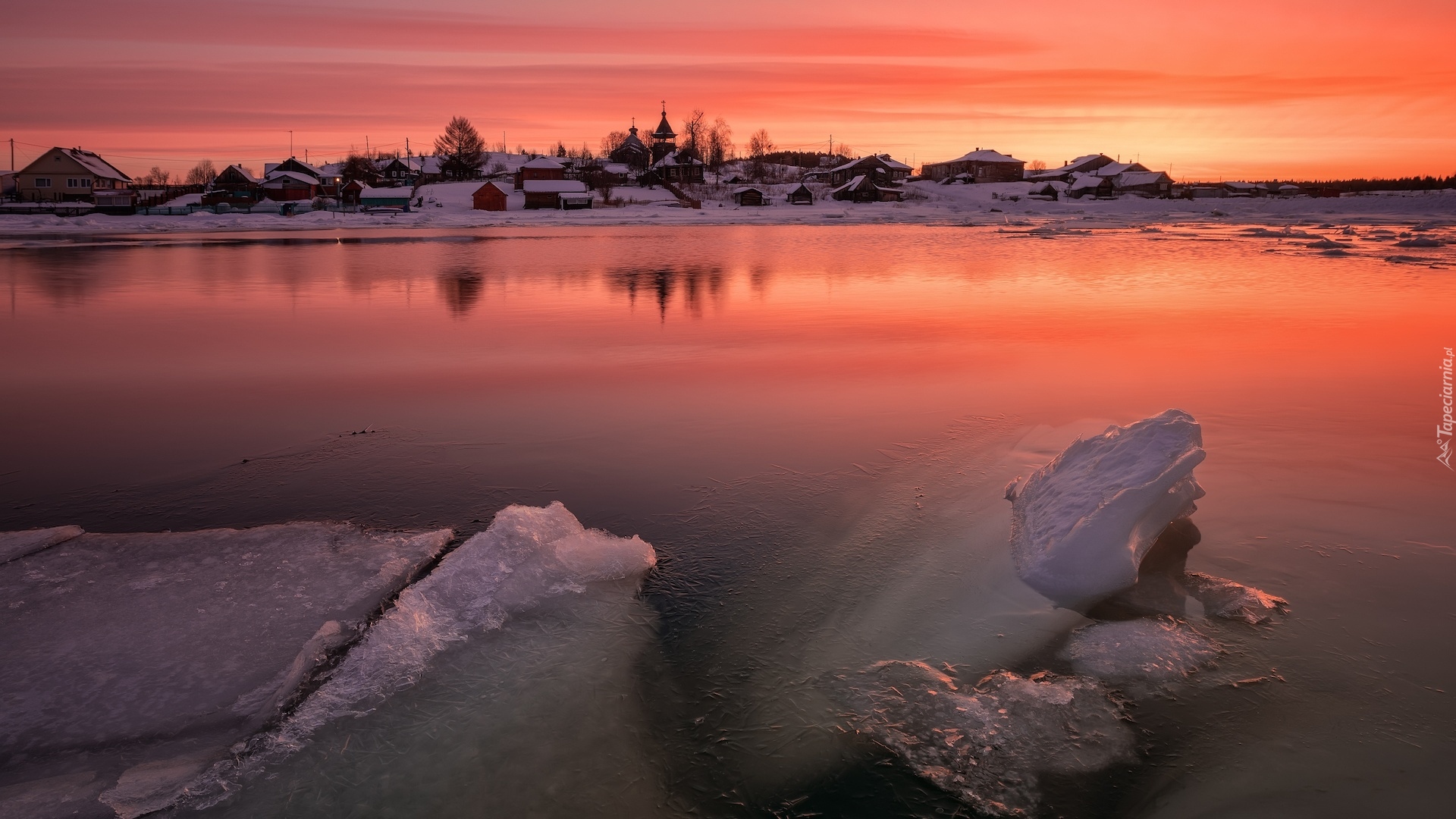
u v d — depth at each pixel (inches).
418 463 349.7
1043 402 425.4
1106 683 197.3
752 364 534.0
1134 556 239.9
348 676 202.1
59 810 163.3
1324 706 186.2
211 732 185.3
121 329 689.0
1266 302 828.0
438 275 1147.3
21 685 199.2
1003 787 169.8
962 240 1987.0
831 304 838.5
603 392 461.7
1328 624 215.3
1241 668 199.9
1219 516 277.6
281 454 362.9
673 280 1088.2
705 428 390.0
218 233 2241.6
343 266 1277.1
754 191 4183.1
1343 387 454.0
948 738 183.2
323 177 4303.6
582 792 168.9
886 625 224.2
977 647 213.5
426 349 600.4
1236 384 461.7
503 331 681.0
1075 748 178.2
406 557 262.8
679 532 281.6
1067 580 236.5
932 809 164.9
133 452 367.9
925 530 277.9
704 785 171.8
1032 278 1094.4
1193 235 2110.0
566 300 882.8
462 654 212.8
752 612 232.1
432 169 5118.1
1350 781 165.3
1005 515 285.6
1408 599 224.8
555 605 235.3
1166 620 220.2
